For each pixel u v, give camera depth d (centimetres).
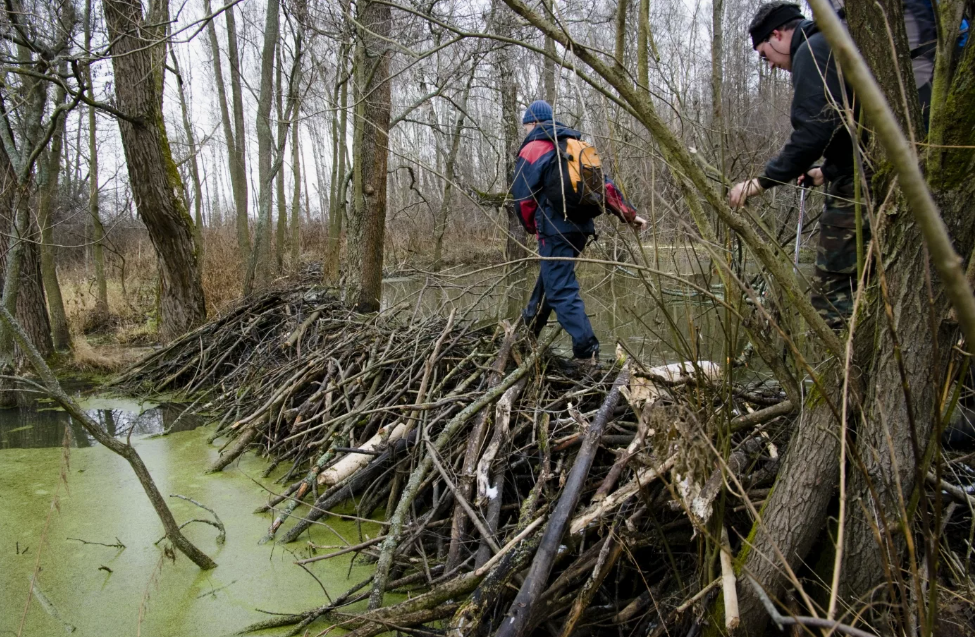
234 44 1180
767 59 295
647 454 216
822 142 237
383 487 332
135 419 537
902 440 164
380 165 728
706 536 171
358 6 608
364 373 420
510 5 164
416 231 1155
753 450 235
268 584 273
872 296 173
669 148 162
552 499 228
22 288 696
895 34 161
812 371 159
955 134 154
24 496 371
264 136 1052
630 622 208
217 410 534
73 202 1138
